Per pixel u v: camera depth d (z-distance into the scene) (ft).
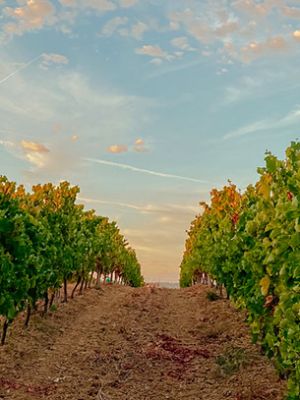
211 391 34.30
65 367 39.32
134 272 186.91
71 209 67.82
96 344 47.93
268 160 28.99
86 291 94.02
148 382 36.73
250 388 31.94
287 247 24.07
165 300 86.53
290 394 23.93
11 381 34.27
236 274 42.78
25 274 41.47
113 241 116.88
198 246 81.92
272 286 30.83
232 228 50.03
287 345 24.18
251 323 36.83
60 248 59.88
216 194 67.56
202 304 78.07
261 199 31.01
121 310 70.33
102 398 32.07
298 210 21.53
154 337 53.47
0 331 48.24
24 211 46.14
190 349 47.73
